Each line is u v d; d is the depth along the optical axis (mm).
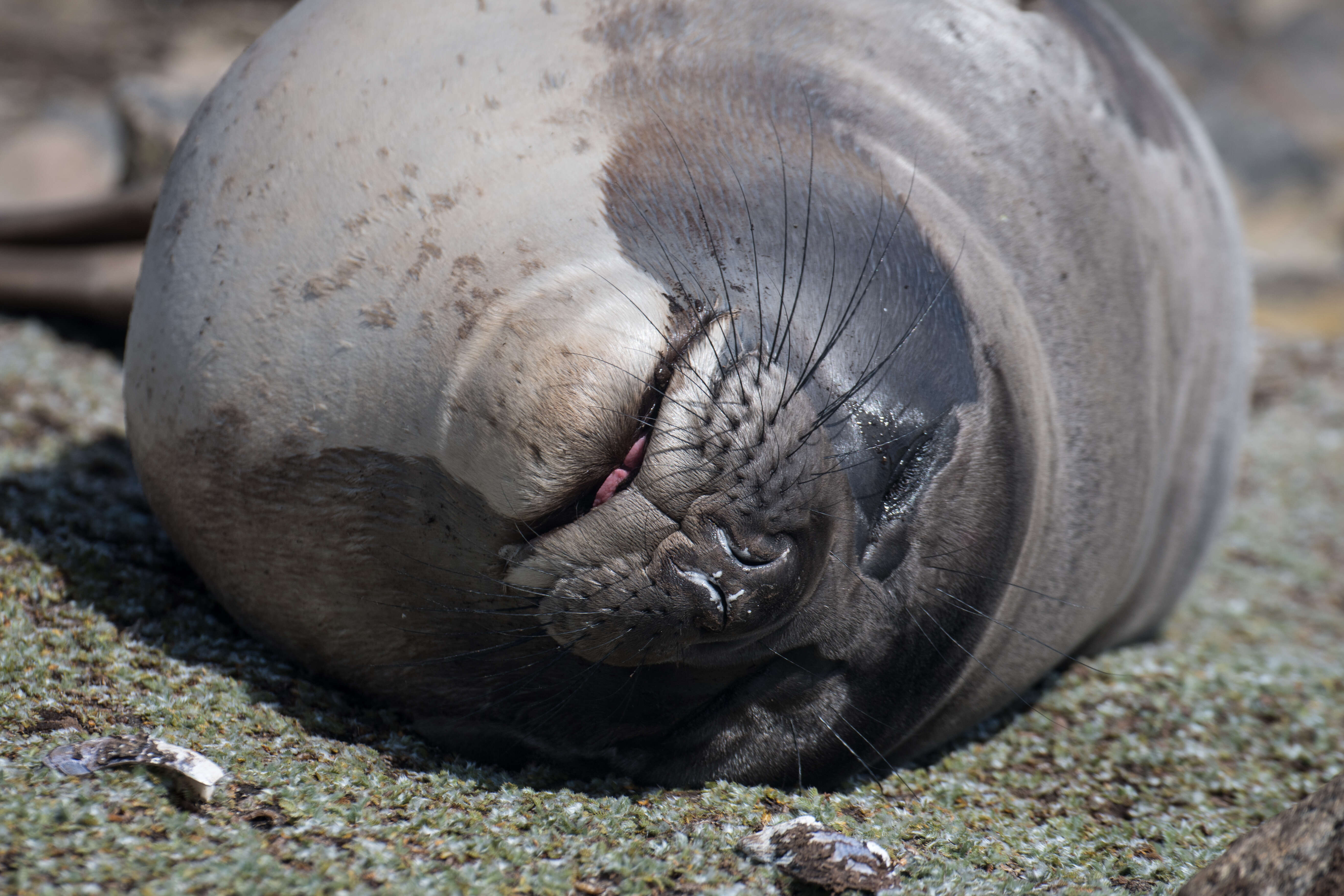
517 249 7375
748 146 7957
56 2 40188
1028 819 8375
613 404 6883
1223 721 10547
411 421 7375
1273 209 36531
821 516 7098
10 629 8062
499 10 8242
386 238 7582
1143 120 10812
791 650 7609
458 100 7852
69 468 11586
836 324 7465
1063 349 8984
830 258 7652
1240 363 12539
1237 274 12383
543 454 6898
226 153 8266
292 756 7402
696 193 7637
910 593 7797
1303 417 20766
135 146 21234
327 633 8242
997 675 9242
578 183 7582
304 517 7848
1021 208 8914
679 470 6805
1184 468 11750
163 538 10328
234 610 8805
